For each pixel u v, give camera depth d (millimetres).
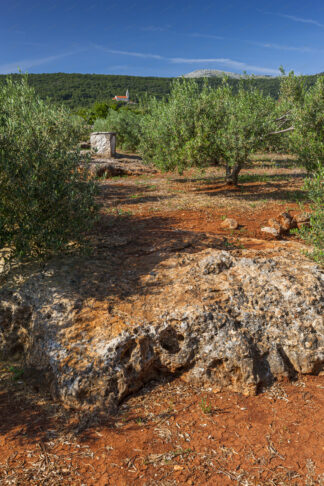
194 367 4543
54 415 3926
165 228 8297
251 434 3676
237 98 13508
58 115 9070
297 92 16812
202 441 3586
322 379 4625
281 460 3355
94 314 4738
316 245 6371
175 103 13289
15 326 5109
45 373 4371
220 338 4535
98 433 3686
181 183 15586
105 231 7852
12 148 5992
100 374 4117
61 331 4570
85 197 6047
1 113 8258
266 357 4621
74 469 3254
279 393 4328
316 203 6508
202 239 7387
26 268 5742
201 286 5215
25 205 5434
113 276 5582
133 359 4355
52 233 5652
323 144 11188
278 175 17188
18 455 3389
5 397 4234
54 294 5062
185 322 4598
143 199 12062
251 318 4848
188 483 3119
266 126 12578
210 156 13219
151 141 16531
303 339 4734
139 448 3494
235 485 3098
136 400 4191
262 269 5625
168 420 3879
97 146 21406
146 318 4676
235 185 14297
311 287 5273
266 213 10242
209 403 4160
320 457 3379
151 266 5902
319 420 3859
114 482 3127
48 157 6012
